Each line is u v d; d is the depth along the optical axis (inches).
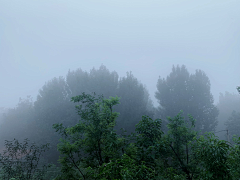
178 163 310.0
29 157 293.0
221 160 145.5
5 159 274.5
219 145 150.8
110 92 923.4
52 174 382.0
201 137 182.7
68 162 270.7
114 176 141.2
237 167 147.6
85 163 277.3
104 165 145.5
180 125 323.6
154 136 278.4
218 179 146.4
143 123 283.9
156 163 266.1
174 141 321.4
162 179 244.8
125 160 151.3
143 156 253.6
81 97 283.1
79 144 278.2
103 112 271.9
